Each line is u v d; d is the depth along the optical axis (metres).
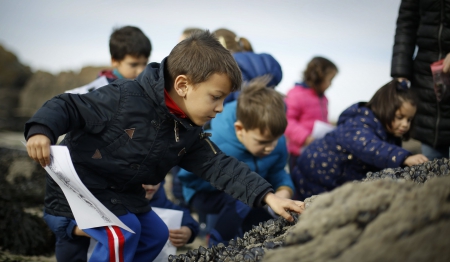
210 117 2.33
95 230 2.31
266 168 3.49
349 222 1.51
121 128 2.24
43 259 3.73
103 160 2.27
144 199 2.54
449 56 3.12
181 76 2.27
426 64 3.46
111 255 2.29
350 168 3.53
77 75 12.14
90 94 2.25
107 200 2.34
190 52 2.29
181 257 2.19
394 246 1.40
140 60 4.04
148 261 2.54
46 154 2.01
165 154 2.33
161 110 2.27
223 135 3.46
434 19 3.36
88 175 2.31
